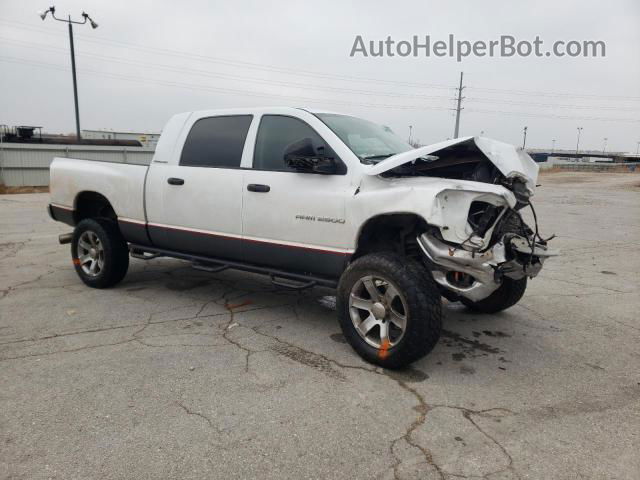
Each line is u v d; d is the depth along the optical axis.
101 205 6.00
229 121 4.76
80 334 4.23
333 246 3.92
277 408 3.04
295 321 4.63
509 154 3.66
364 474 2.44
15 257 7.46
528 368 3.70
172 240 5.04
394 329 3.75
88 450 2.59
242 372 3.53
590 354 3.99
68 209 5.93
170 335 4.23
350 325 3.75
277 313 4.86
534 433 2.82
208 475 2.41
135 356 3.78
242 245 4.49
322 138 4.10
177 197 4.89
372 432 2.80
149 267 6.78
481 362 3.80
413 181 3.64
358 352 3.73
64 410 2.98
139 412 2.97
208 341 4.10
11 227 10.70
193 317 4.71
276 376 3.47
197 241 4.83
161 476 2.40
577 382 3.48
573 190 25.27
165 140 5.17
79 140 26.55
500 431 2.83
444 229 3.32
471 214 3.65
